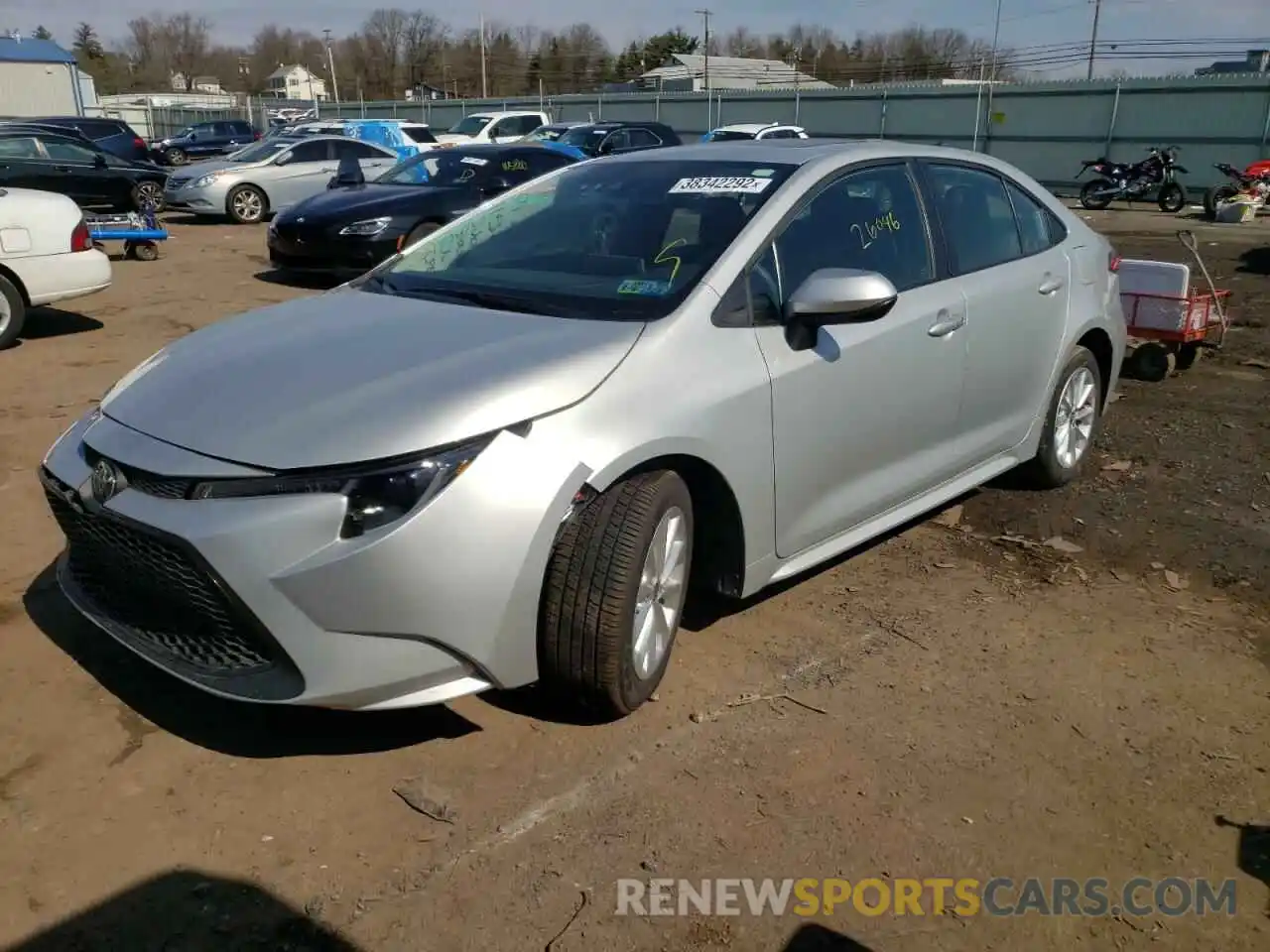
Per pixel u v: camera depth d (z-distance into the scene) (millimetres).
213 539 2617
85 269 8266
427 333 3203
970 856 2705
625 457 2918
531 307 3406
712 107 35219
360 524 2627
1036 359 4652
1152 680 3512
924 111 29406
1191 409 6664
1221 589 4180
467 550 2682
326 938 2406
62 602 3898
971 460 4441
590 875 2611
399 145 22562
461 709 3279
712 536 3439
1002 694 3416
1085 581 4234
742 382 3248
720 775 2980
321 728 3176
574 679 3006
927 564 4375
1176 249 14656
